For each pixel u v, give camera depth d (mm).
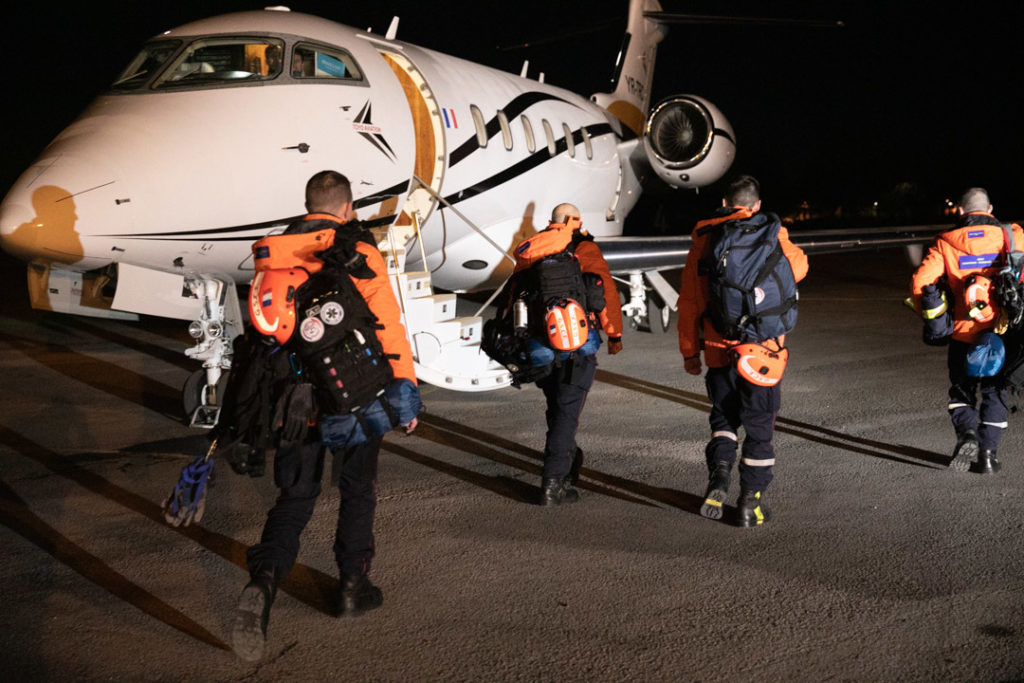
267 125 6043
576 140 10633
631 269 9359
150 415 6676
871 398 7016
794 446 5629
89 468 5234
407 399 3080
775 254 3943
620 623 3191
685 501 4602
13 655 2961
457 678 2812
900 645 2984
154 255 5605
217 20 6477
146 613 3297
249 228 5953
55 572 3676
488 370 7078
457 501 4629
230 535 4137
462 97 8352
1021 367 4641
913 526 4152
